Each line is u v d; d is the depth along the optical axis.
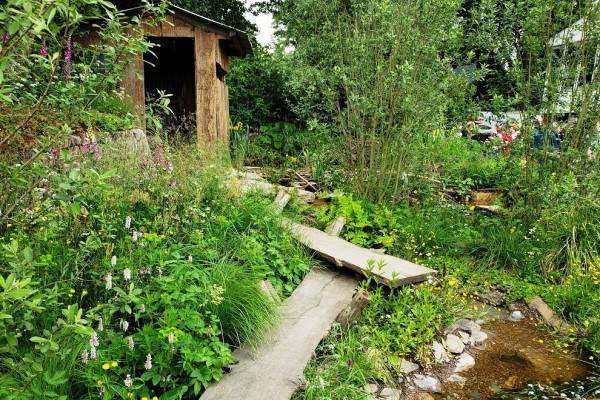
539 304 5.50
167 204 4.79
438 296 5.28
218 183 5.79
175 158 5.62
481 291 5.76
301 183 8.76
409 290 4.93
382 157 7.34
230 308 3.73
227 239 4.93
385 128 7.57
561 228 6.36
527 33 6.97
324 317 4.28
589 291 5.43
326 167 8.66
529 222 6.93
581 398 3.91
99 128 5.33
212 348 3.47
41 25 2.25
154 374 3.09
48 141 3.12
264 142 13.40
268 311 3.97
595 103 6.66
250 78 15.19
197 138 9.02
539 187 6.79
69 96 3.26
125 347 3.18
